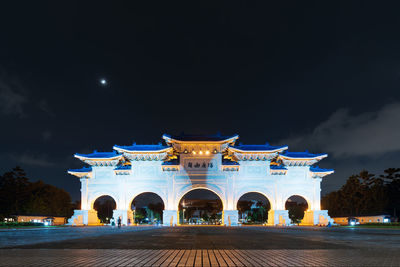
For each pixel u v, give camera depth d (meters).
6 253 17.39
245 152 73.94
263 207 145.50
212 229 54.50
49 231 44.94
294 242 25.30
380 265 13.45
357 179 116.12
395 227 65.44
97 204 148.25
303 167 77.06
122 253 17.59
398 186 110.75
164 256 16.47
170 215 73.56
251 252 18.25
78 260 14.91
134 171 75.81
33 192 116.19
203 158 75.31
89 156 77.44
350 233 40.38
